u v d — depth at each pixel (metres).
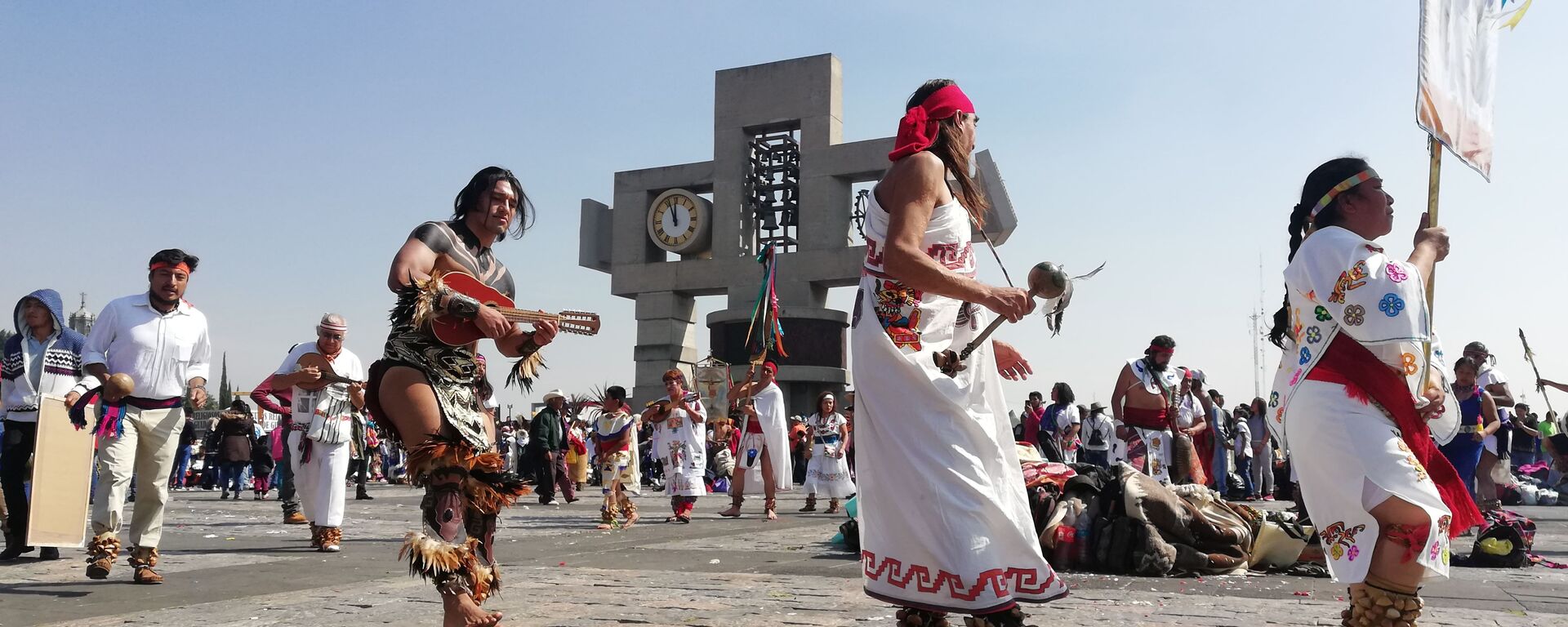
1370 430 2.90
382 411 3.27
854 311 3.03
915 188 2.85
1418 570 2.84
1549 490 15.91
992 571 2.75
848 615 4.27
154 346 5.80
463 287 3.39
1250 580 5.68
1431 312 3.14
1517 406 16.33
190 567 6.45
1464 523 3.11
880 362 2.89
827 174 33.47
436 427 3.21
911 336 2.92
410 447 3.18
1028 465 6.78
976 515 2.77
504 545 7.98
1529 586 5.30
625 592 5.02
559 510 13.51
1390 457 2.86
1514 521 6.40
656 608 4.48
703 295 35.91
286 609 4.57
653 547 7.81
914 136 2.94
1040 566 2.83
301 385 6.30
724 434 15.66
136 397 5.76
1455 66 3.42
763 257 7.17
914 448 2.81
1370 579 2.88
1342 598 4.89
